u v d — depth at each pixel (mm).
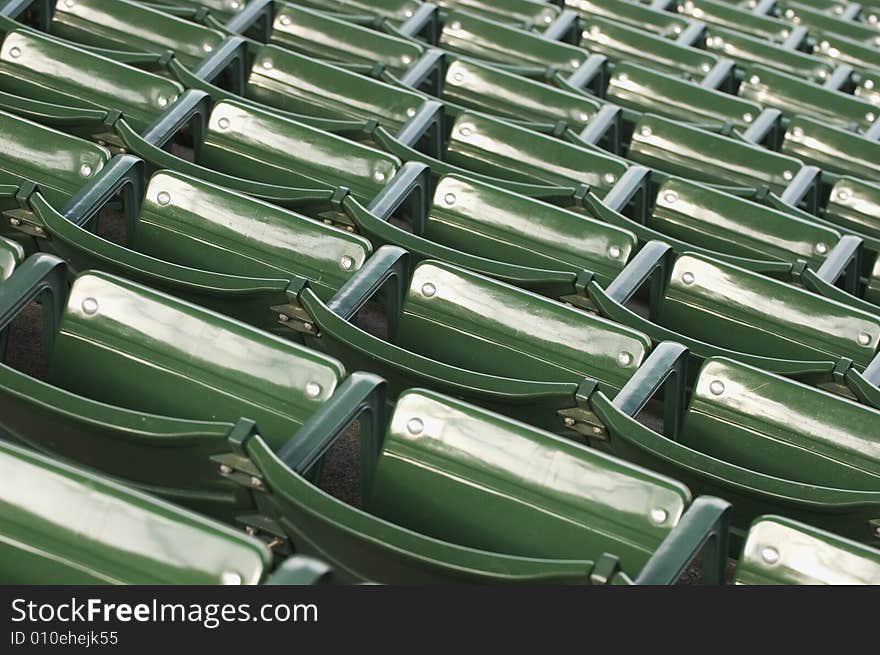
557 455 2840
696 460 3080
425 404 2941
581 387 3182
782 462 3379
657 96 6758
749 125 6613
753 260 4566
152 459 2910
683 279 4156
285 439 3043
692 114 6695
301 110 5676
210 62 5684
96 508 2504
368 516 2631
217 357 3100
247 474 2771
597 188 5199
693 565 3680
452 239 4445
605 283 4273
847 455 3312
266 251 3797
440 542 2590
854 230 5762
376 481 2979
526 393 3236
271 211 3799
